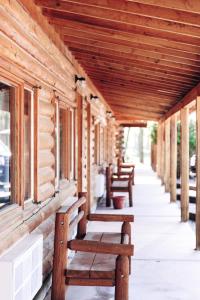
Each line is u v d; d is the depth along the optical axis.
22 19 3.37
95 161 10.88
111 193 10.52
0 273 2.66
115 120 18.08
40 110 4.02
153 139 23.09
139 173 21.25
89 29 4.59
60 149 5.89
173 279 4.75
